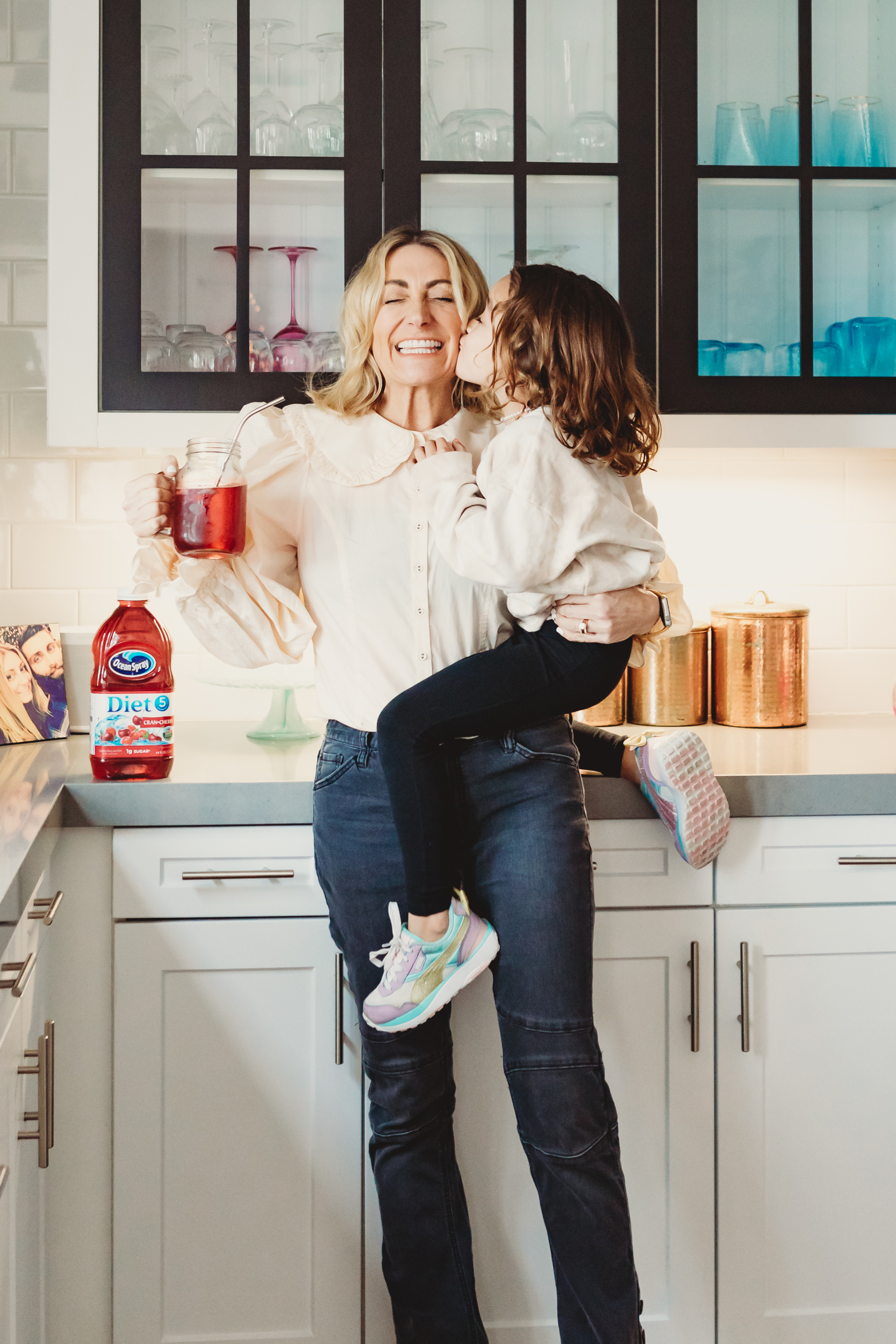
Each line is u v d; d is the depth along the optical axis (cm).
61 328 179
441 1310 151
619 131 185
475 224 186
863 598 227
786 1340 169
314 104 183
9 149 205
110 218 179
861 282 194
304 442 148
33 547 211
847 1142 169
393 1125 148
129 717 161
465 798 139
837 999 168
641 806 163
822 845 167
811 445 190
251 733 197
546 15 185
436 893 136
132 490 133
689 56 185
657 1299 168
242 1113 162
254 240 183
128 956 160
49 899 148
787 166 188
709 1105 167
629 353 141
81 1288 162
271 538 148
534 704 136
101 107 178
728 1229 168
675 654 208
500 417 161
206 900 161
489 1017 163
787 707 208
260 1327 164
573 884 138
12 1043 123
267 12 181
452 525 133
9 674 195
